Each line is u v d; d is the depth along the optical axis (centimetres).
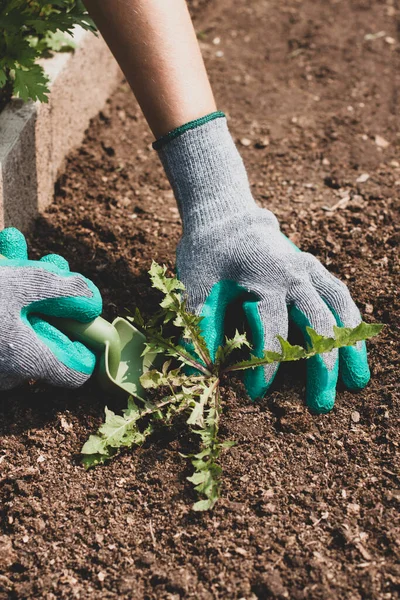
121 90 133
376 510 94
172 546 93
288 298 100
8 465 97
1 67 104
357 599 90
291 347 95
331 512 94
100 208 117
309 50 140
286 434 98
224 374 100
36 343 96
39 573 92
